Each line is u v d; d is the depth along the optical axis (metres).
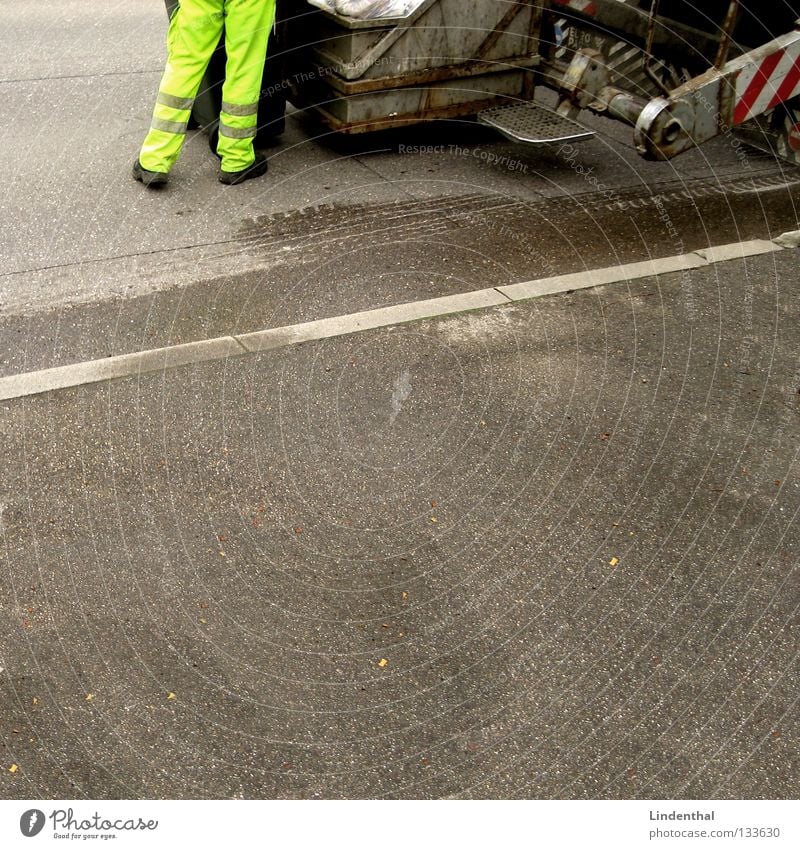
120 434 3.22
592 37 5.12
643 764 2.26
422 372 3.60
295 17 5.12
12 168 5.07
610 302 4.11
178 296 4.00
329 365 3.61
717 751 2.30
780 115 5.46
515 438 3.30
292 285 4.12
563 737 2.32
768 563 2.84
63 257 4.27
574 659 2.52
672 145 4.64
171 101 4.71
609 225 4.78
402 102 5.06
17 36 7.30
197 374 3.52
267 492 3.03
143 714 2.33
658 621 2.64
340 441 3.25
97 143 5.43
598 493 3.09
